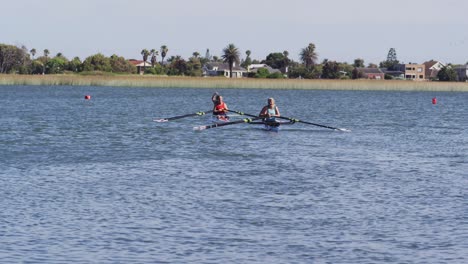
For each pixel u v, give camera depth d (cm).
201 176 3716
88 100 12525
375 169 4034
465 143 5534
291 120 6275
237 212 2850
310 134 6059
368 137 5931
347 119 8500
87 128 6431
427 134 6341
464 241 2452
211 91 19350
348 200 3109
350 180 3638
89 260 2209
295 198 3141
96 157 4431
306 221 2712
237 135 5859
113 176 3688
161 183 3488
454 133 6488
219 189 3341
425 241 2452
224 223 2669
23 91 16238
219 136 5772
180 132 6084
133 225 2620
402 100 15100
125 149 4862
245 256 2273
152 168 3984
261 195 3203
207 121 7525
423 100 15325
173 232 2533
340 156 4603
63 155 4506
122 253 2283
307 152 4791
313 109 10881
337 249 2355
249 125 6775
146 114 8775
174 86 17325
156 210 2869
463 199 3152
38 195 3139
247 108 11200
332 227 2627
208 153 4681
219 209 2902
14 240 2403
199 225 2633
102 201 3033
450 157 4616
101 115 8381
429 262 2228
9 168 3912
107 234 2495
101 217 2736
